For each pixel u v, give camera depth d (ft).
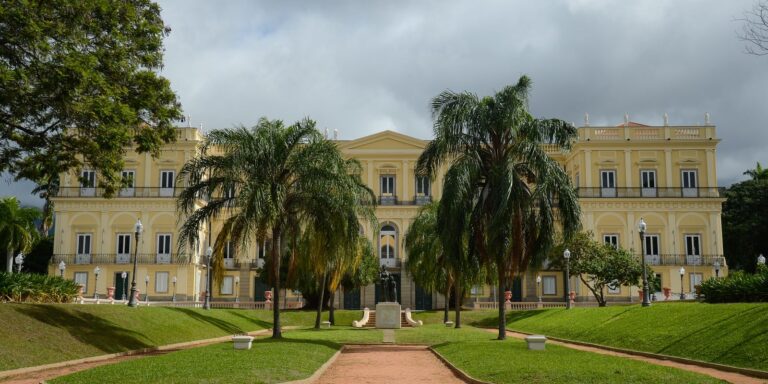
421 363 67.15
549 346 75.10
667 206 197.06
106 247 194.49
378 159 210.38
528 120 86.94
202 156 87.45
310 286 156.25
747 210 216.33
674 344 71.15
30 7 66.64
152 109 80.79
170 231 195.21
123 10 77.61
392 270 204.85
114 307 93.76
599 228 197.67
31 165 81.56
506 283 88.22
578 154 202.39
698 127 201.26
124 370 50.90
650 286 160.66
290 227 89.81
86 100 71.82
